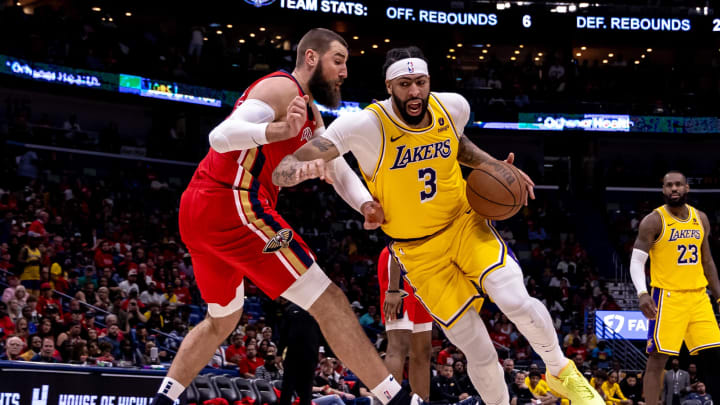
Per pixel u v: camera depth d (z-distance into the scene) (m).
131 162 22.62
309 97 3.81
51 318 11.02
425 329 5.77
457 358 12.42
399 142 4.09
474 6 25.91
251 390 8.50
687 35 26.47
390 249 4.55
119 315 12.46
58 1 23.72
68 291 13.86
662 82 28.09
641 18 26.33
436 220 4.27
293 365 6.14
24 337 10.27
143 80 21.50
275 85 3.54
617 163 27.69
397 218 4.31
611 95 26.88
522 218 25.28
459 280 4.34
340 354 3.51
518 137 27.98
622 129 25.86
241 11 23.91
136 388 5.88
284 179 3.44
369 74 26.64
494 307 19.80
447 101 4.21
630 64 28.38
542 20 26.12
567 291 20.66
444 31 25.95
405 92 3.98
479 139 27.97
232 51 24.27
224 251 3.60
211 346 3.89
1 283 13.37
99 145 22.05
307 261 3.60
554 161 28.14
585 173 27.81
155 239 19.33
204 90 22.88
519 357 16.14
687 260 6.19
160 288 15.34
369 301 18.47
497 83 27.27
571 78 27.28
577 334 17.34
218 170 3.54
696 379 13.89
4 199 17.25
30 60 19.25
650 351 6.30
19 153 20.23
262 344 11.91
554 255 23.39
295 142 3.79
